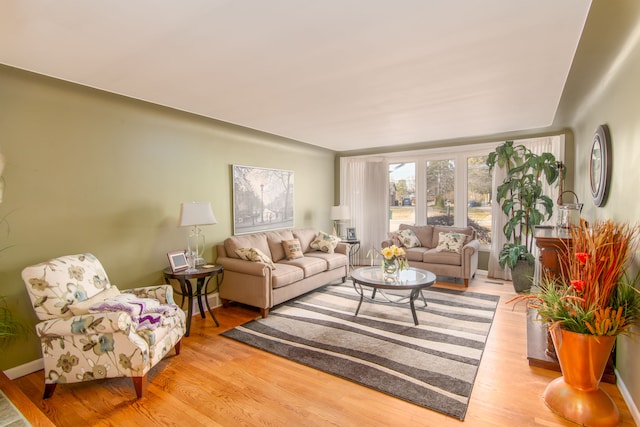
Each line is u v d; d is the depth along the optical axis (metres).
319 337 3.17
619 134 2.45
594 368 1.98
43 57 2.15
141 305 2.41
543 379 2.42
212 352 2.90
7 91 2.52
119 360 2.23
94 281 2.60
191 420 2.02
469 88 2.85
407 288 3.35
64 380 2.26
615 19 1.84
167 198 3.71
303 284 4.25
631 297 2.00
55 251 2.81
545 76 2.59
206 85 2.71
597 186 3.05
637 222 2.08
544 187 4.90
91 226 3.05
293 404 2.16
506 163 5.08
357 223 6.59
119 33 1.85
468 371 2.53
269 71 2.43
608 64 2.46
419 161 6.10
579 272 2.12
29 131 2.64
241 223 4.62
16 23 1.72
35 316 2.68
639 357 1.94
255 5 1.60
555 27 1.85
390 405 2.14
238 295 3.91
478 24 1.81
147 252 3.52
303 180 5.88
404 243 5.52
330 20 1.75
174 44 2.00
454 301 4.18
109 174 3.18
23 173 2.62
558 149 4.75
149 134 3.53
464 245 5.05
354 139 5.19
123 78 2.54
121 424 2.00
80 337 2.24
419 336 3.16
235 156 4.55
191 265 3.56
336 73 2.49
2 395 2.03
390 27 1.83
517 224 4.88
